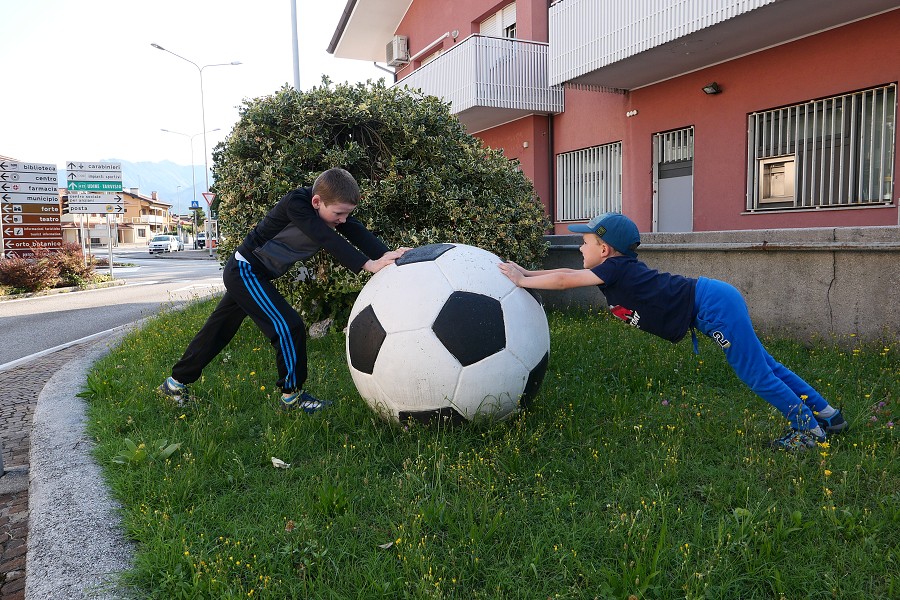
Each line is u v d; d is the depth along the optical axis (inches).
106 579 90.5
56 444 144.0
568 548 93.6
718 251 250.2
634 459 124.3
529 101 516.4
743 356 128.4
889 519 98.9
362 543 96.0
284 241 151.3
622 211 474.9
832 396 157.6
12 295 602.2
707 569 86.0
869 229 205.9
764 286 236.1
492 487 109.8
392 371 129.4
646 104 441.4
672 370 185.2
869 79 308.8
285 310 151.7
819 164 337.7
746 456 122.7
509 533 98.0
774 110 358.6
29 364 273.6
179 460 127.9
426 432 133.0
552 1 527.8
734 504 107.0
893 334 200.4
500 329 129.9
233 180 234.5
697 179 406.3
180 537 96.6
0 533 118.0
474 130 617.3
